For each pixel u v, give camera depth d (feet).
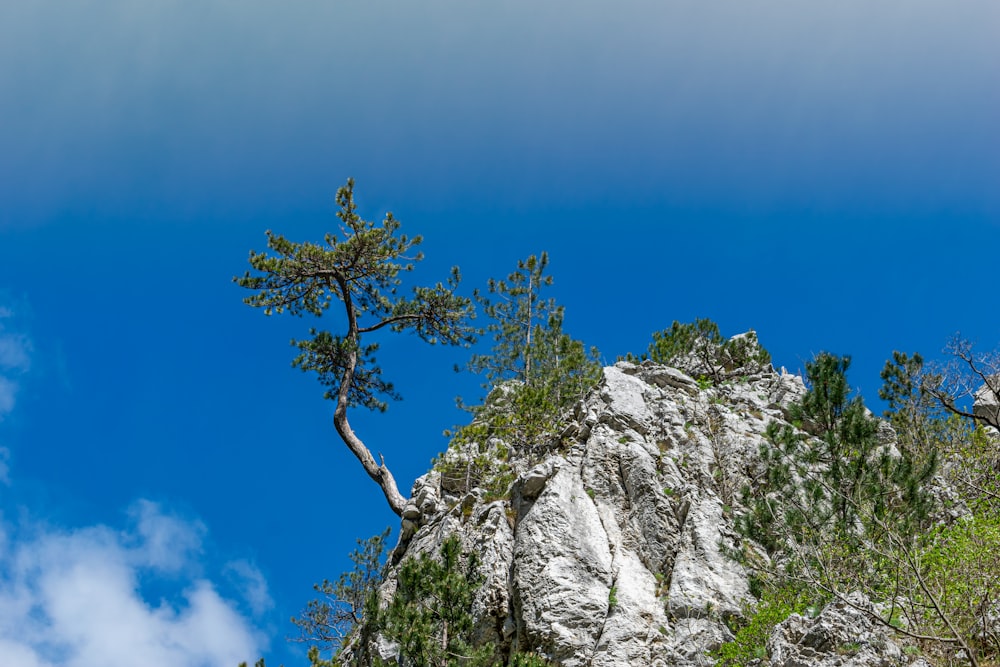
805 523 61.67
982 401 88.74
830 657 49.39
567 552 72.64
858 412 65.00
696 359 109.40
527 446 95.25
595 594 69.41
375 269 129.49
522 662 59.98
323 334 128.47
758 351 109.60
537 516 76.13
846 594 55.83
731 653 59.72
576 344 111.55
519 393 102.68
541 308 139.33
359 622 92.68
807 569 58.75
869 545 58.39
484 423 100.73
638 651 64.54
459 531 80.18
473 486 92.94
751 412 93.76
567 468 82.28
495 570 73.20
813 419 67.87
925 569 58.18
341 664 83.20
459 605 65.92
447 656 62.59
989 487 71.00
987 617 52.95
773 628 57.41
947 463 78.28
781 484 64.28
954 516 67.46
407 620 63.10
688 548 72.74
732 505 78.33
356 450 119.34
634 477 80.23
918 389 91.56
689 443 86.17
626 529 76.38
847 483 63.05
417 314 131.44
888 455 63.46
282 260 124.67
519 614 69.56
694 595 67.82
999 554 57.11
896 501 61.93
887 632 52.85
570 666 64.28
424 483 95.76
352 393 130.62
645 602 68.69
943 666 51.16
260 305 126.82
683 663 62.90
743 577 69.31
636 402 91.15
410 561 68.18
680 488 79.15
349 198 129.49
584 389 104.88
